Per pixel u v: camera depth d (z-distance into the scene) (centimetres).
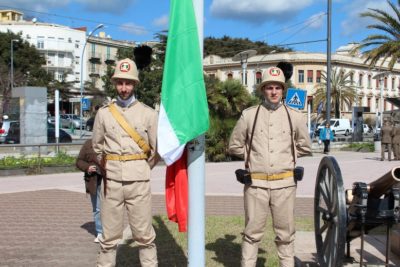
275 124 469
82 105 4231
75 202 991
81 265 569
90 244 661
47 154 1656
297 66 6931
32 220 814
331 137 2797
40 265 568
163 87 441
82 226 769
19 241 676
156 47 3847
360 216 457
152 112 470
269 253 595
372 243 625
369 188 458
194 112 432
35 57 6400
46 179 1369
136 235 471
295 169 470
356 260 543
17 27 8406
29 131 2023
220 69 7581
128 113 465
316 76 6950
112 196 461
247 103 1928
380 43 2895
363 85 7675
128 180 456
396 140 2078
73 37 8800
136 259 577
